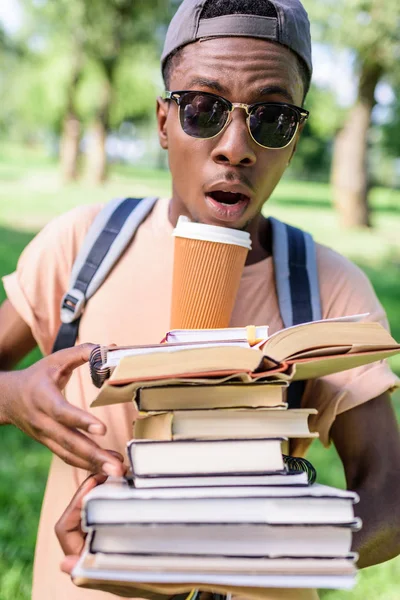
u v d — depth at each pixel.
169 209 1.88
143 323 1.78
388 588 3.67
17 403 1.43
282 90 1.60
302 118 1.68
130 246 1.85
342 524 1.14
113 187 24.78
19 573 3.49
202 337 1.35
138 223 1.87
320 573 1.14
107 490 1.17
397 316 9.59
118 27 24.41
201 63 1.60
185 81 1.62
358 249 15.91
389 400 1.72
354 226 19.11
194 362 1.17
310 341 1.25
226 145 1.55
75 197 20.44
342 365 1.31
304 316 1.73
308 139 39.16
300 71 1.68
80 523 1.34
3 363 1.94
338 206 19.27
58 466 1.82
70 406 1.34
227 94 1.58
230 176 1.57
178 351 1.17
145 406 1.19
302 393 1.71
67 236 1.90
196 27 1.61
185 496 1.13
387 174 42.50
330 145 40.34
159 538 1.13
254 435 1.20
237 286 1.54
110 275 1.83
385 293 11.41
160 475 1.16
